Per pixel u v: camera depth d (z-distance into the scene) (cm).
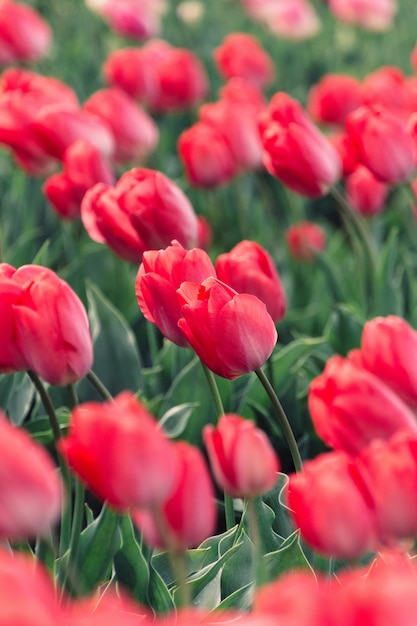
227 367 175
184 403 204
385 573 143
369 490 157
